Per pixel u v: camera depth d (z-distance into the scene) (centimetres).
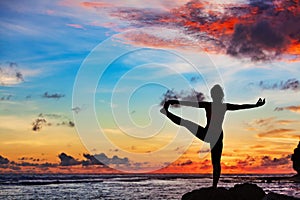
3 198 2873
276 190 3406
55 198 2830
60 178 5388
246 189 858
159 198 2783
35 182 4369
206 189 849
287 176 5625
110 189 3569
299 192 3175
